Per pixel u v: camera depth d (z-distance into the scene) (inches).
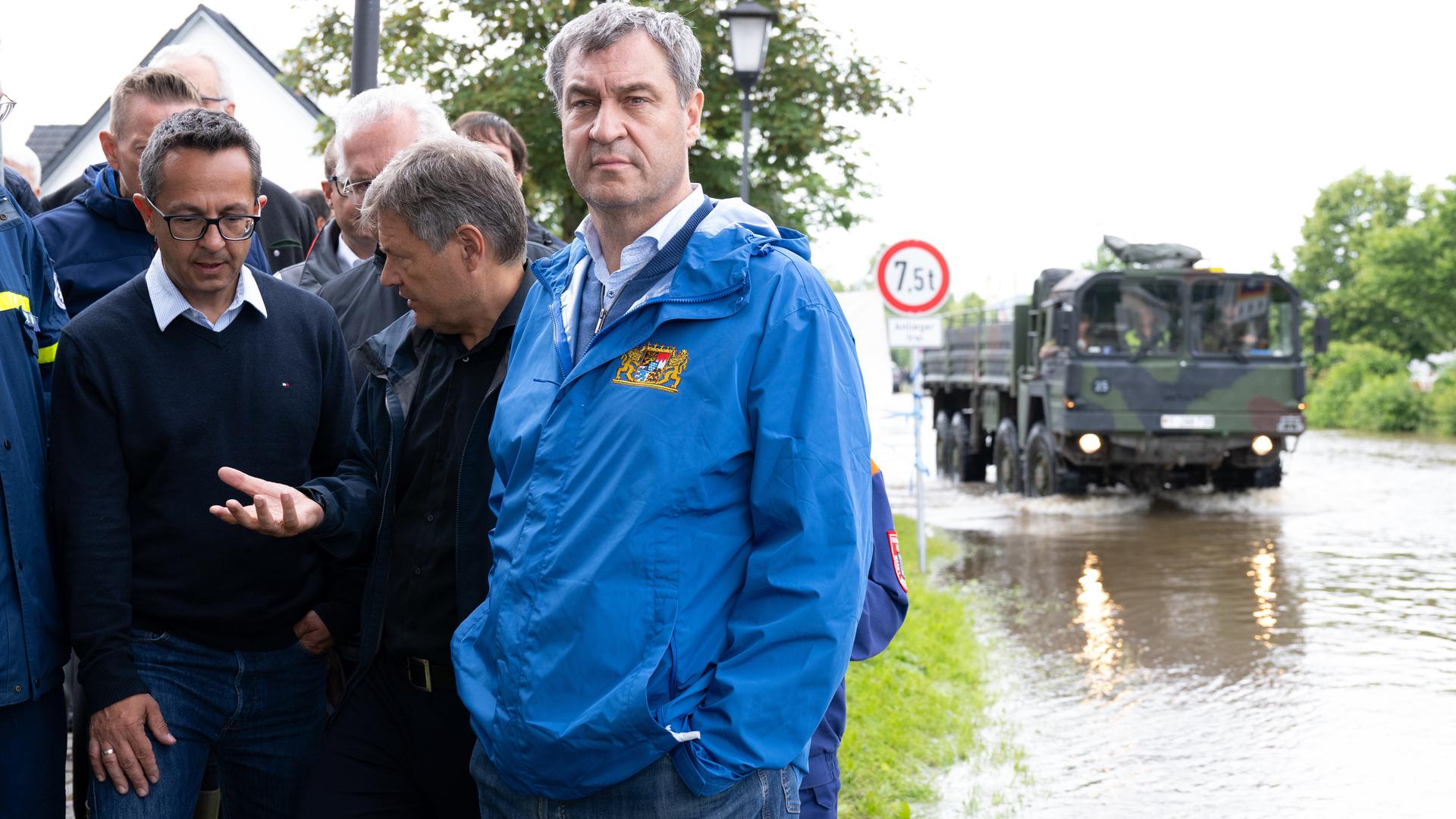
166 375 122.5
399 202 115.2
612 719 92.3
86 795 141.6
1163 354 631.2
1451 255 1841.8
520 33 448.5
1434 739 250.5
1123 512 618.5
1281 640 338.3
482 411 116.3
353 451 129.3
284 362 128.3
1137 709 271.3
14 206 127.2
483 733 100.7
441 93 453.7
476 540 116.0
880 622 120.7
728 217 100.9
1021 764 231.9
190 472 123.3
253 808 133.3
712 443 95.0
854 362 99.4
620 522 94.8
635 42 100.7
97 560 119.0
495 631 101.4
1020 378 699.4
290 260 220.2
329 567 132.0
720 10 470.6
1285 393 629.3
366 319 153.9
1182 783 222.8
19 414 119.0
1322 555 480.4
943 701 261.9
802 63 472.4
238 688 127.0
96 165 168.6
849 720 233.0
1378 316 1929.1
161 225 119.3
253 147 121.8
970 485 797.2
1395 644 334.0
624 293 101.1
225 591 124.7
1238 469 674.8
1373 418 1512.1
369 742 122.2
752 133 483.2
